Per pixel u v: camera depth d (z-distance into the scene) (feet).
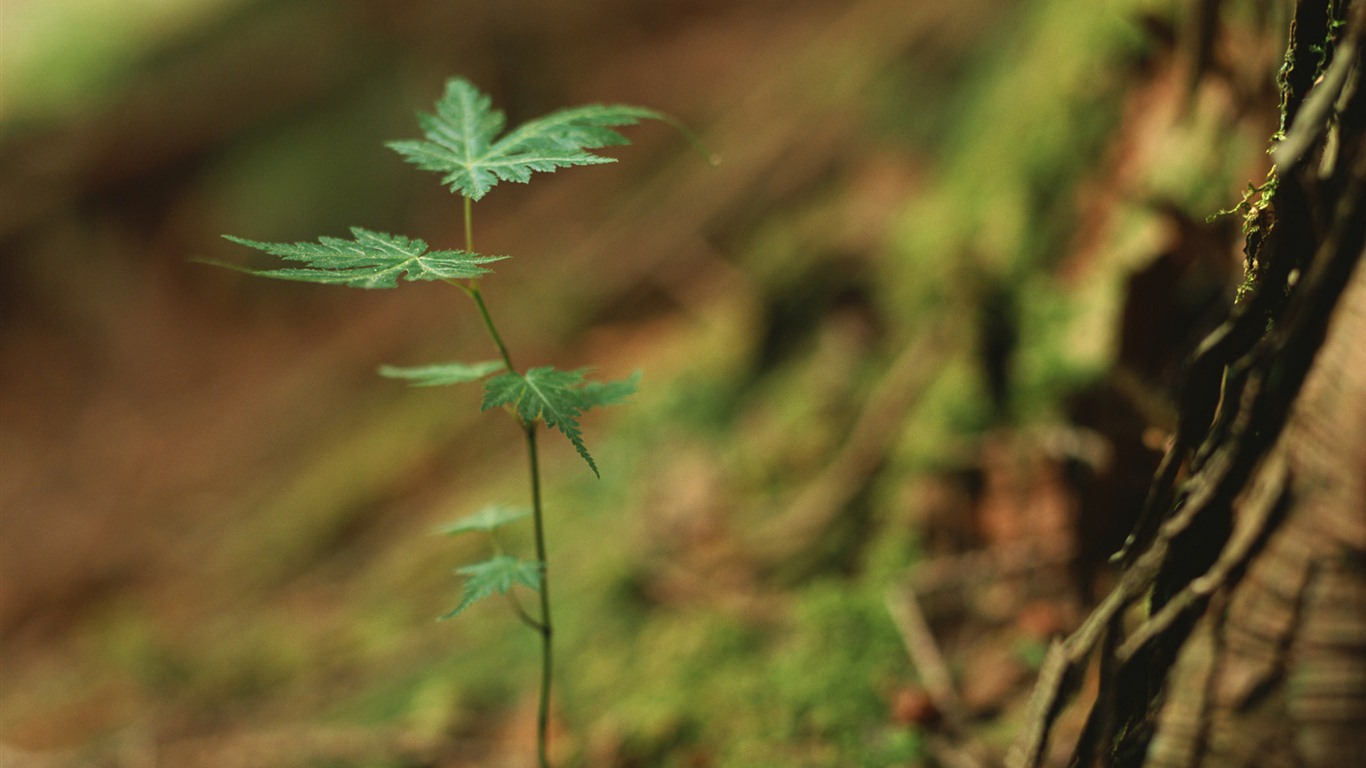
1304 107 3.93
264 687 11.47
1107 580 7.19
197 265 26.22
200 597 15.79
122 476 22.75
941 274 10.82
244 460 21.13
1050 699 4.28
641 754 8.00
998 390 9.07
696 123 22.21
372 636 11.55
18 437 25.08
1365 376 3.37
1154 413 7.20
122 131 25.98
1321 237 3.89
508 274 21.25
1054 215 9.87
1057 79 10.72
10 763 10.84
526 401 4.64
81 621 17.47
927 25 15.39
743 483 10.89
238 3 26.99
